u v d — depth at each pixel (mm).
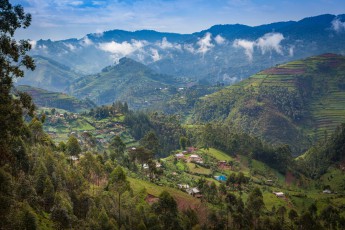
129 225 76188
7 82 42812
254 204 115812
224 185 138750
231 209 113625
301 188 186500
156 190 115562
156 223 81312
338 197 160750
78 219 67500
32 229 51344
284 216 124875
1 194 47656
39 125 104938
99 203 75062
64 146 114688
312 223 109375
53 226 59656
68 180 78688
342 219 122250
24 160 71125
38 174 69375
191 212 95375
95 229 64250
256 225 107125
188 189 130250
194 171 168125
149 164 137250
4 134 42750
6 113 41656
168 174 150250
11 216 48844
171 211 89062
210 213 99938
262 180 176625
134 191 105250
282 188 171875
